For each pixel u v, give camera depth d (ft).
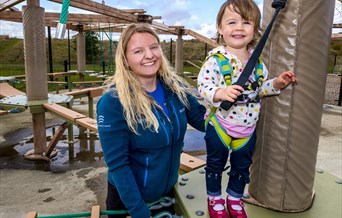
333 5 5.03
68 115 14.42
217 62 4.55
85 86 37.76
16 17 24.12
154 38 5.06
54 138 15.65
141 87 4.96
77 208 11.10
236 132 4.68
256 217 5.10
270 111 5.18
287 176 5.16
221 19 4.64
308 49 4.83
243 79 4.14
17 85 39.70
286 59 4.89
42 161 15.66
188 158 8.11
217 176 4.98
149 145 4.99
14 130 21.45
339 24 30.68
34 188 12.68
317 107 5.10
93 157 16.25
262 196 5.41
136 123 4.84
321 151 16.98
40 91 16.63
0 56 94.94
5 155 16.55
